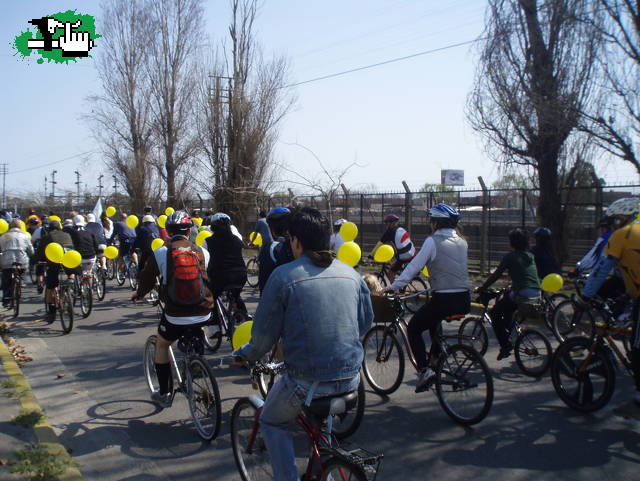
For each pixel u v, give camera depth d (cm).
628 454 444
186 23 2927
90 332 906
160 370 501
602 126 1185
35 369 695
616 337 595
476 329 743
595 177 1314
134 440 474
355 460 274
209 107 2380
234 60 2341
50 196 4472
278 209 615
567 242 1333
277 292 290
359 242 1889
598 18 1145
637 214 522
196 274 472
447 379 514
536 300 641
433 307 519
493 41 1280
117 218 3416
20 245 1045
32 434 462
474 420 494
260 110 2344
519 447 459
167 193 2998
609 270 491
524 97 1255
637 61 1120
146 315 1054
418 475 411
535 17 1231
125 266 1412
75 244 1039
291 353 289
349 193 1905
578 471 416
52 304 945
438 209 527
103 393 601
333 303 289
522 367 664
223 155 2366
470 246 1565
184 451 451
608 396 516
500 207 1446
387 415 535
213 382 453
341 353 287
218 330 749
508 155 1334
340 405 290
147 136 3130
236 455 379
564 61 1202
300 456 434
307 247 301
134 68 3042
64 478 386
